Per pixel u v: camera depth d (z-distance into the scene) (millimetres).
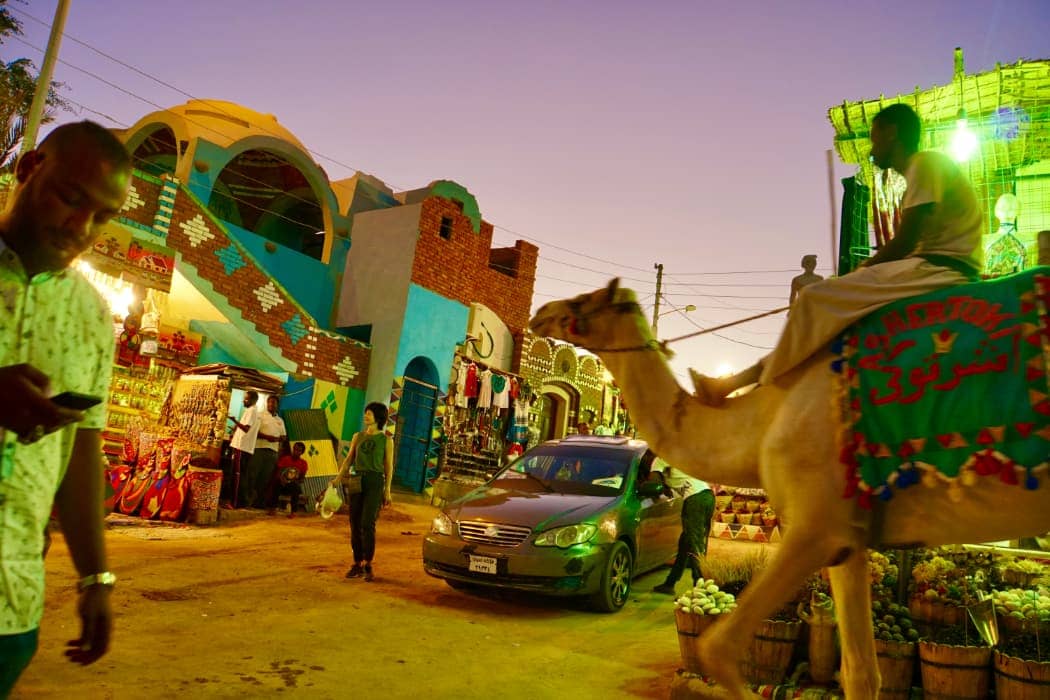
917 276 3287
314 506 15430
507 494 8914
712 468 3766
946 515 3023
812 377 3369
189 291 15805
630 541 8828
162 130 20969
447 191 21938
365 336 21312
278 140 20234
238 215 22984
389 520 15531
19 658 1883
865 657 3432
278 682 5008
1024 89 7645
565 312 4289
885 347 3178
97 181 1902
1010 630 5133
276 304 17531
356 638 6289
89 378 2111
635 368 4141
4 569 1853
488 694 5137
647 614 8258
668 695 5273
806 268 7160
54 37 13164
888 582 5891
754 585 3262
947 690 4621
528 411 23344
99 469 2189
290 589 8023
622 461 9672
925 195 3461
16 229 1927
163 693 4629
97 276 13609
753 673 5145
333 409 19062
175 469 12812
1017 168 7836
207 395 14086
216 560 9328
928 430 2988
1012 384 2863
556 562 7801
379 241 21297
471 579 8070
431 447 20500
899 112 3732
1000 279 3113
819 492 3199
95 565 2154
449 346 21344
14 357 1887
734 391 3893
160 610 6633
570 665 6020
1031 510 2826
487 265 23062
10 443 1872
